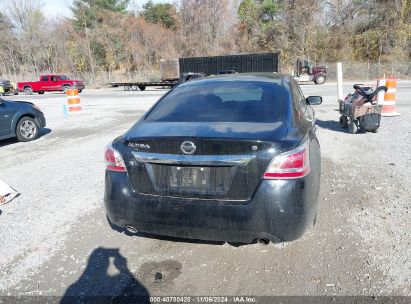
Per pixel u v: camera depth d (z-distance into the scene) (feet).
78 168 20.52
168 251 11.01
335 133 27.68
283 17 146.10
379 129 28.25
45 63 167.84
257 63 100.58
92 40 163.94
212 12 160.86
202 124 10.00
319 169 10.71
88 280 9.73
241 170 8.71
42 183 18.07
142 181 9.58
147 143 9.37
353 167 18.57
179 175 9.22
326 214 13.01
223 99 11.51
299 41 141.08
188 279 9.60
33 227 12.98
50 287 9.50
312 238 11.37
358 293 8.71
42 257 10.95
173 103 11.87
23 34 163.02
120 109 50.67
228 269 9.96
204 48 159.22
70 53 165.07
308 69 101.09
